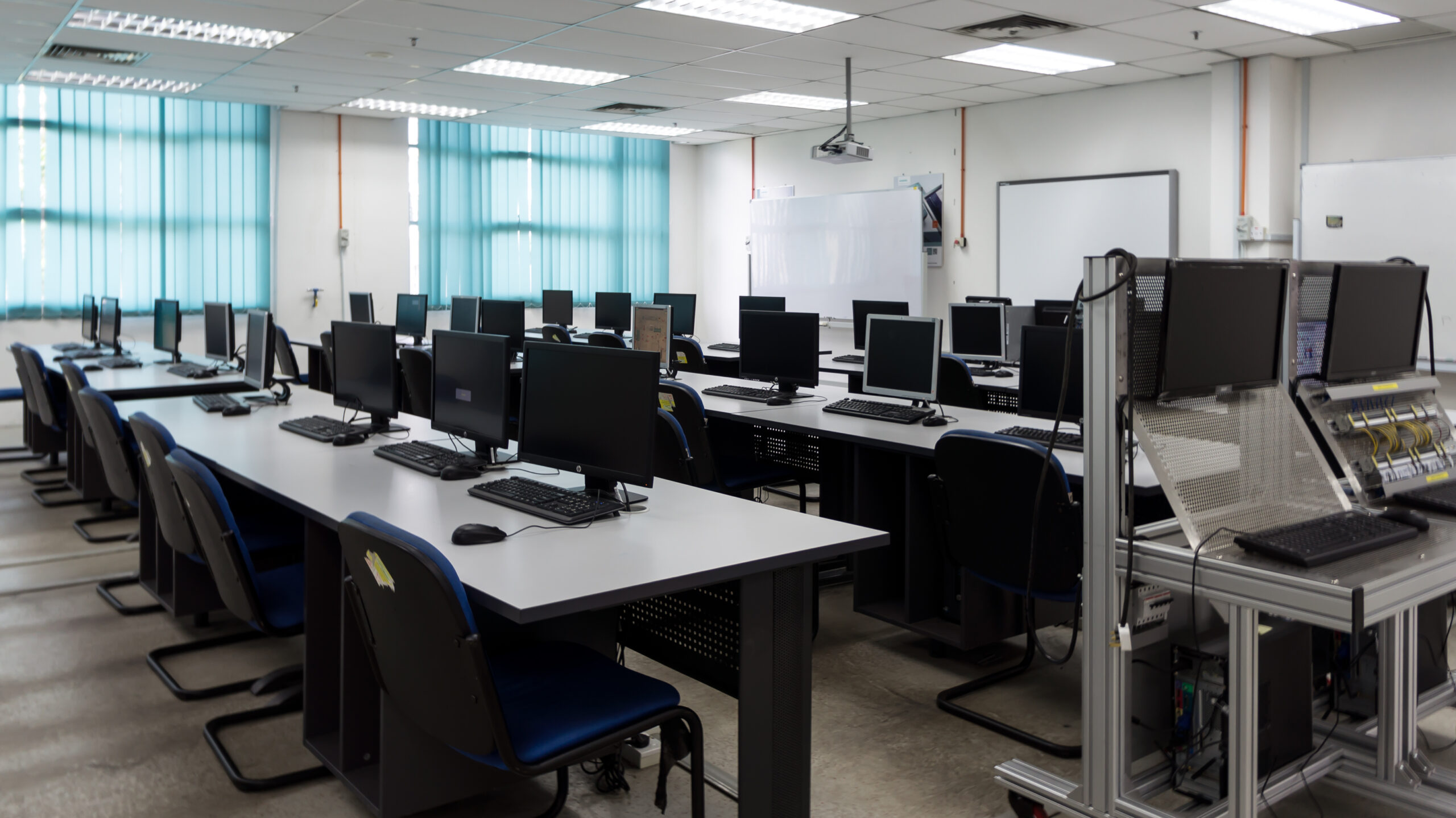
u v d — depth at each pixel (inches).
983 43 237.5
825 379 278.1
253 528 121.4
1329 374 87.4
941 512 112.6
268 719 108.0
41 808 88.7
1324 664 101.1
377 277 364.2
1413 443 92.1
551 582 69.9
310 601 91.7
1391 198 237.9
